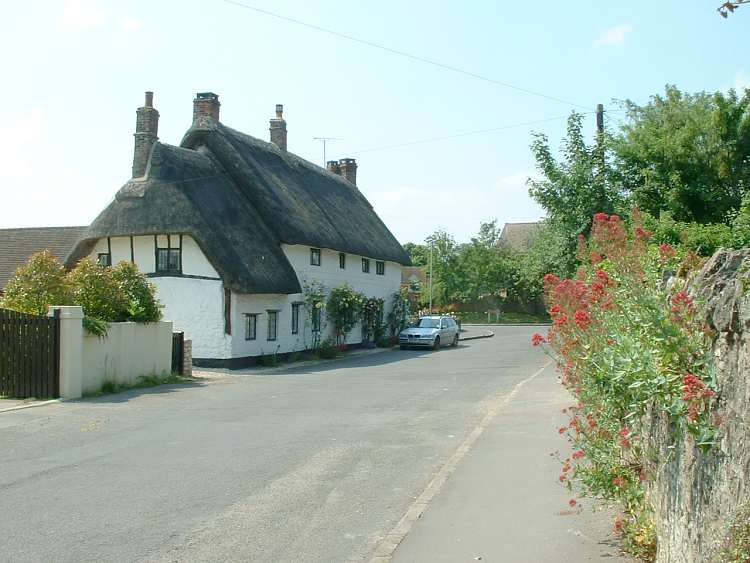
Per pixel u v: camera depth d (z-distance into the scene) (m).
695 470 4.15
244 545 6.40
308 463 9.77
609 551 5.88
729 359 3.76
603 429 6.08
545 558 5.80
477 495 7.85
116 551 6.21
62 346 16.61
